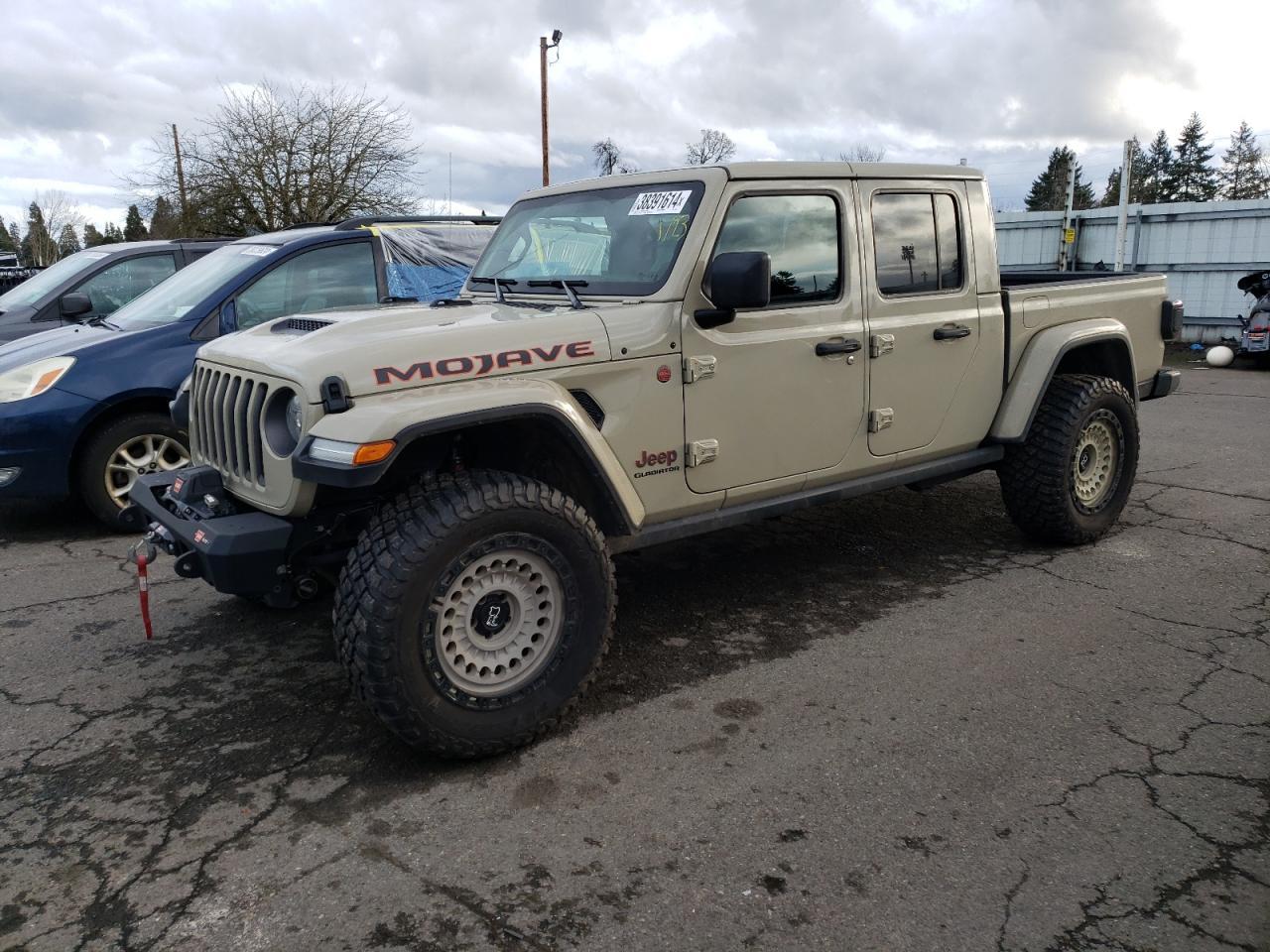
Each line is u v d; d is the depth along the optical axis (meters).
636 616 4.45
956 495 6.50
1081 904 2.43
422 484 3.08
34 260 66.00
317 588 3.38
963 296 4.58
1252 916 2.37
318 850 2.71
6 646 4.19
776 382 3.91
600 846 2.71
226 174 23.78
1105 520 5.27
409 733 2.98
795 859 2.63
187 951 2.31
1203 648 3.95
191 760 3.22
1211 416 9.19
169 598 4.76
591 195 4.21
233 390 3.45
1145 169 64.44
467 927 2.38
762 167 3.86
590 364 3.39
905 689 3.64
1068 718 3.39
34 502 6.79
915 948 2.29
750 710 3.51
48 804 2.96
